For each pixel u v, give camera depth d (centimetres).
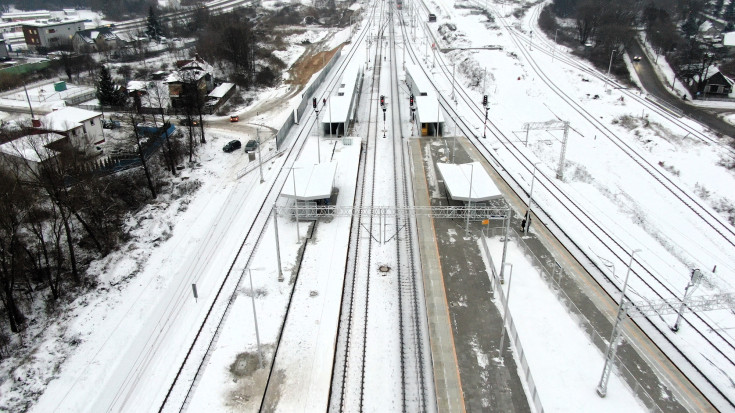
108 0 19400
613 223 5484
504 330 3441
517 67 11181
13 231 4450
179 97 9281
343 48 13975
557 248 4847
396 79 10981
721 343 3772
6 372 3756
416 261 4759
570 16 17162
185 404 3319
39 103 9469
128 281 4716
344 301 4250
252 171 6788
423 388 3378
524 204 5709
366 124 8394
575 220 5441
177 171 6925
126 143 7338
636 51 12575
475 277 4422
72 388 3559
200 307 4266
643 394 3156
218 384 3438
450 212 5522
